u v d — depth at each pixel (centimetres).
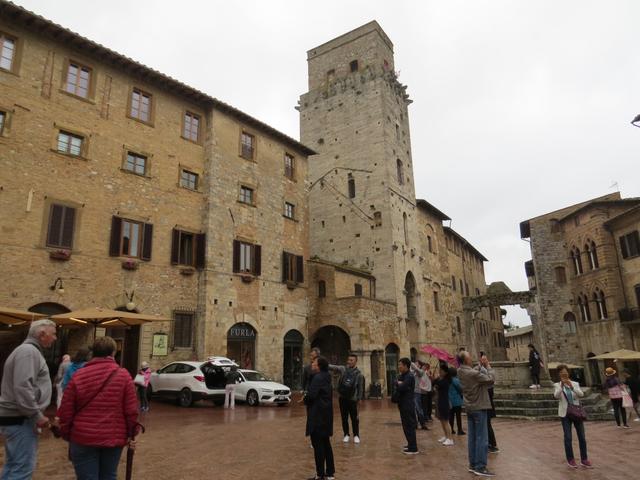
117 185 2278
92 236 2139
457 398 1384
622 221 3669
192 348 2442
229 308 2614
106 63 2336
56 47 2155
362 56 4572
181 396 2011
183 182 2592
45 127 2059
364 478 861
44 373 586
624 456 1104
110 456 539
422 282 4328
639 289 3506
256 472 890
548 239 4484
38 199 1988
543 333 4262
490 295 4181
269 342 2833
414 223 4397
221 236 2653
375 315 3231
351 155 4262
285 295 3042
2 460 933
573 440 1349
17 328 1894
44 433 1295
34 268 1930
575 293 4191
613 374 1741
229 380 1977
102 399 539
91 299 2088
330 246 4153
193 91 2633
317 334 3278
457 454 1084
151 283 2323
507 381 2325
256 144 3025
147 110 2497
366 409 2238
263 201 2998
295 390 2991
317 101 4622
